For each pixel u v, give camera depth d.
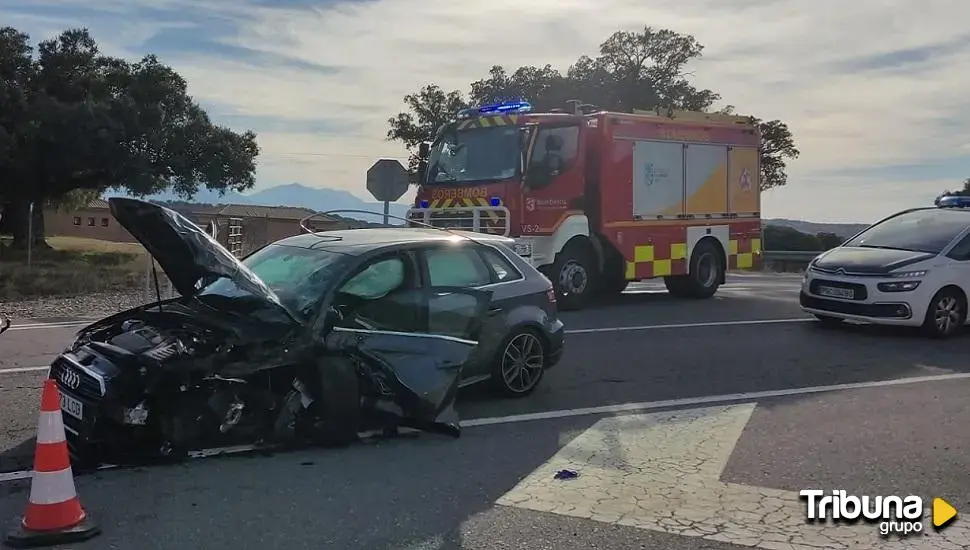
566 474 5.41
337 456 5.73
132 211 5.55
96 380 5.24
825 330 11.91
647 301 15.54
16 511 4.62
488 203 13.10
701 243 15.73
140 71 35.00
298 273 6.35
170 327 5.76
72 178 35.06
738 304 15.12
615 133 14.02
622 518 4.65
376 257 6.46
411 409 6.15
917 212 12.66
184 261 5.73
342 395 5.85
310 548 4.20
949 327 11.22
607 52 40.00
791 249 33.59
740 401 7.56
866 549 4.30
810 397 7.74
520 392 7.60
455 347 6.41
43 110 31.06
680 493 5.07
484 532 4.43
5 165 31.50
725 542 4.35
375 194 17.06
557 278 13.66
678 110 15.30
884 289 11.12
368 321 6.17
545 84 37.97
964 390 8.08
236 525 4.47
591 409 7.21
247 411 5.68
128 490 4.96
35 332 11.12
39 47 34.12
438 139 14.18
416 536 4.36
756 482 5.29
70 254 31.61
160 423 5.37
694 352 10.03
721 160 15.93
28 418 6.54
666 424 6.71
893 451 5.99
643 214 14.57
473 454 5.85
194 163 36.25
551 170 13.27
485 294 6.91
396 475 5.35
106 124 32.03
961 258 11.43
